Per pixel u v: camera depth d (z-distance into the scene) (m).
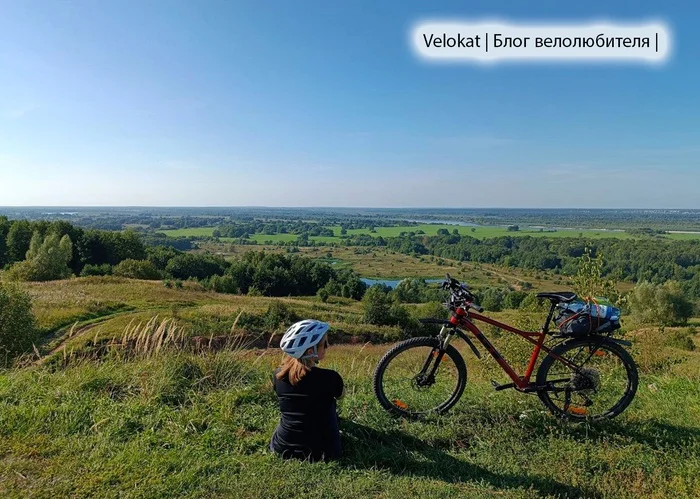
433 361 4.46
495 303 50.03
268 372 5.48
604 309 4.21
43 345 16.48
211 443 3.78
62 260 57.09
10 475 3.20
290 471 3.38
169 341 5.81
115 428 3.90
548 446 3.96
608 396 4.65
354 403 4.50
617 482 3.49
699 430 4.24
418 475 3.50
